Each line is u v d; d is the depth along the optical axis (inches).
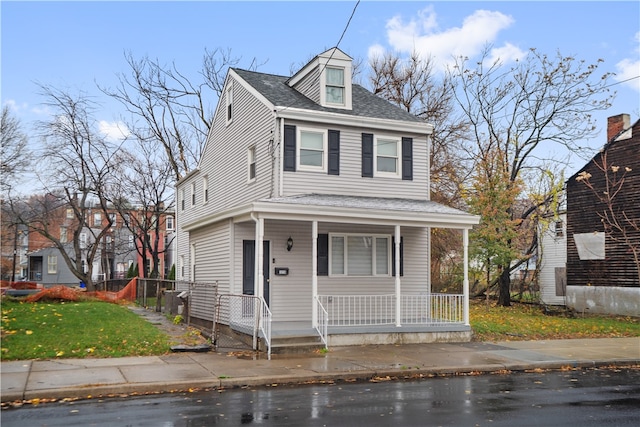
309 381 440.5
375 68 1439.5
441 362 511.5
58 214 2263.8
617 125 1086.4
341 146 746.8
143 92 1475.1
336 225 722.8
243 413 332.5
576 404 364.5
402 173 777.6
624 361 544.4
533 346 625.6
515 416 329.1
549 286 1371.8
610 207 951.6
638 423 315.0
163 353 529.7
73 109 1330.0
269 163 726.5
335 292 714.2
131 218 1587.1
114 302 1005.8
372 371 464.4
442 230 1307.8
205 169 1015.0
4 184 1334.9
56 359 482.9
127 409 341.7
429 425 306.8
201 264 793.6
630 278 970.7
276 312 683.4
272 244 691.4
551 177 1131.9
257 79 855.1
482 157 1125.7
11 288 1560.0
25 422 308.0
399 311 635.5
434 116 1364.4
